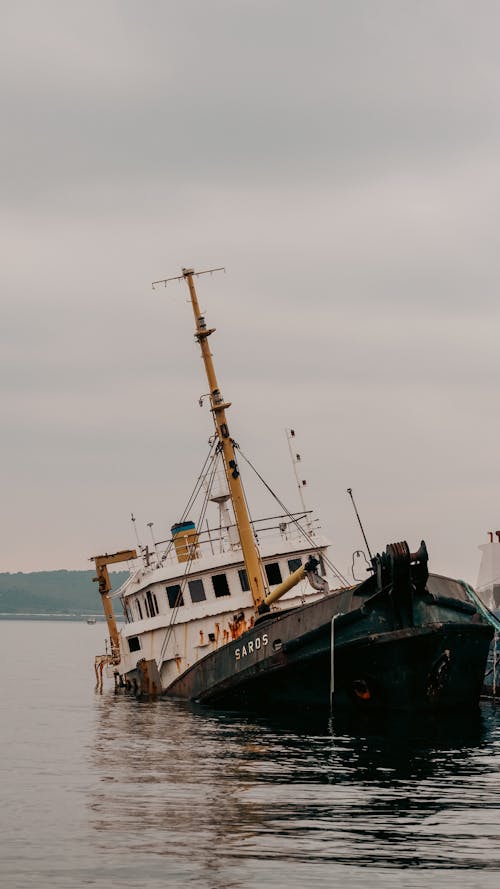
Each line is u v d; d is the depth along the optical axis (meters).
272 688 41.88
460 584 41.78
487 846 22.25
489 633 40.59
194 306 50.56
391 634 38.34
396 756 32.31
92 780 29.48
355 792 27.09
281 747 34.16
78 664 105.75
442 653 38.91
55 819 24.81
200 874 20.66
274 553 50.06
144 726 40.62
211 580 49.75
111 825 24.17
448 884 19.95
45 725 43.03
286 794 26.95
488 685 47.00
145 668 50.62
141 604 52.62
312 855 21.72
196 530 52.34
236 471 48.66
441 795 26.72
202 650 48.97
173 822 24.36
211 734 37.56
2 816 25.12
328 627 39.66
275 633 41.72
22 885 20.12
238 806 25.75
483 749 33.47
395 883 20.02
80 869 21.02
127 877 20.56
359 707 40.12
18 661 111.31
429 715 39.56
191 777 29.52
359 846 22.22
